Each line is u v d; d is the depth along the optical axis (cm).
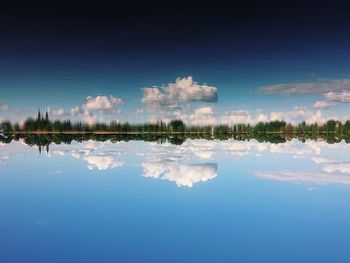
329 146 9394
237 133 15312
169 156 6869
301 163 6088
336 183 4522
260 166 5791
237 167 5712
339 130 14825
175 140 11362
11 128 14475
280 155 7131
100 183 4481
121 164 5912
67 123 15188
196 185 4431
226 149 8325
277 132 15362
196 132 15338
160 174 5119
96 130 15400
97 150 7800
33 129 14850
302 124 15238
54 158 6462
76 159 6400
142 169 5472
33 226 2802
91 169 5434
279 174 5106
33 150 7744
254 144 9981
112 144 9569
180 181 4647
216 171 5359
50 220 2964
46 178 4769
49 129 14988
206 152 7631
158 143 10019
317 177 4931
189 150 7975
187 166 5747
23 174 5034
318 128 15062
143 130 15300
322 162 6244
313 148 8706
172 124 15312
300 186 4338
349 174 5191
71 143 9906
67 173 5106
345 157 6838
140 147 8719
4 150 7781
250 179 4797
